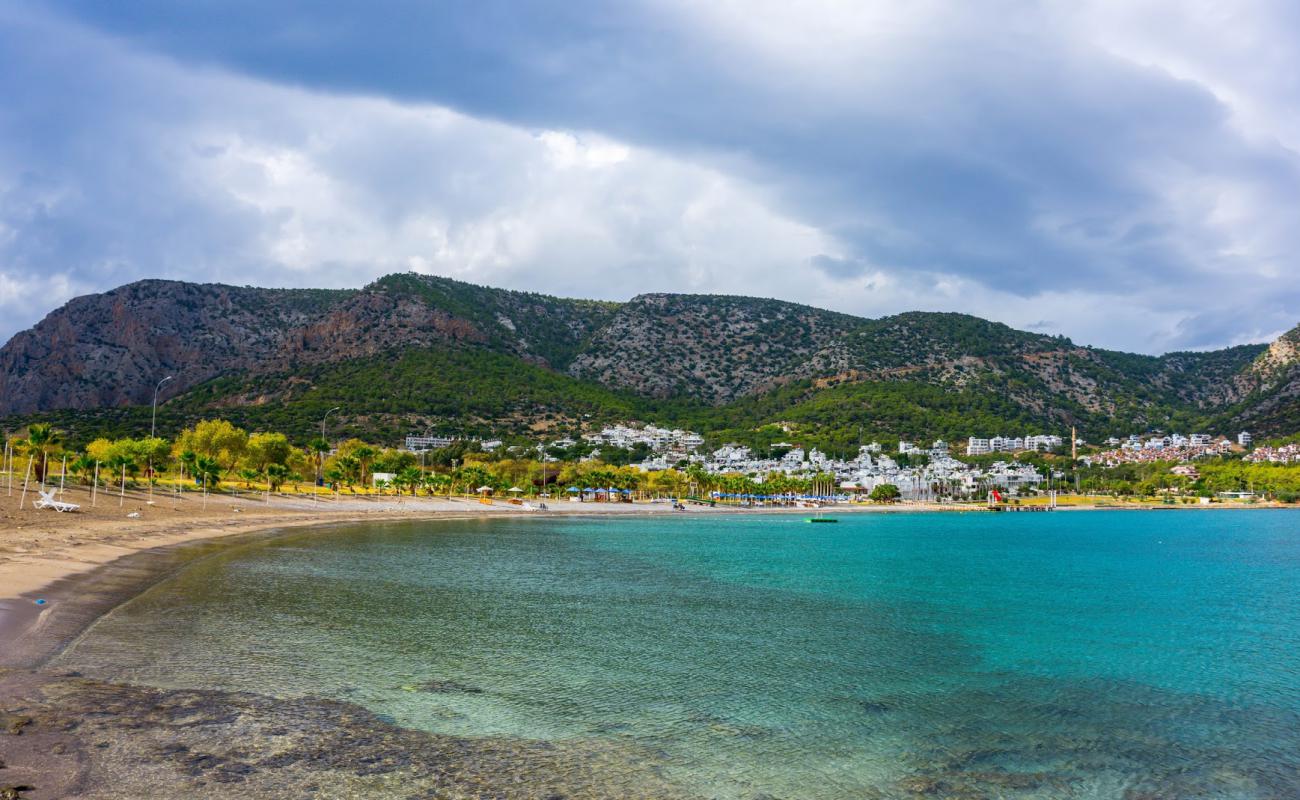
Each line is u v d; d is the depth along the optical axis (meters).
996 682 31.31
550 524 128.88
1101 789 20.45
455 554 73.38
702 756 21.36
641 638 37.25
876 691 29.22
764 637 38.75
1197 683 31.94
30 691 22.47
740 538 111.62
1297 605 54.31
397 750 20.05
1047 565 81.62
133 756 18.11
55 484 90.00
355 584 49.59
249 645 30.84
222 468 123.69
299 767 18.33
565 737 22.16
